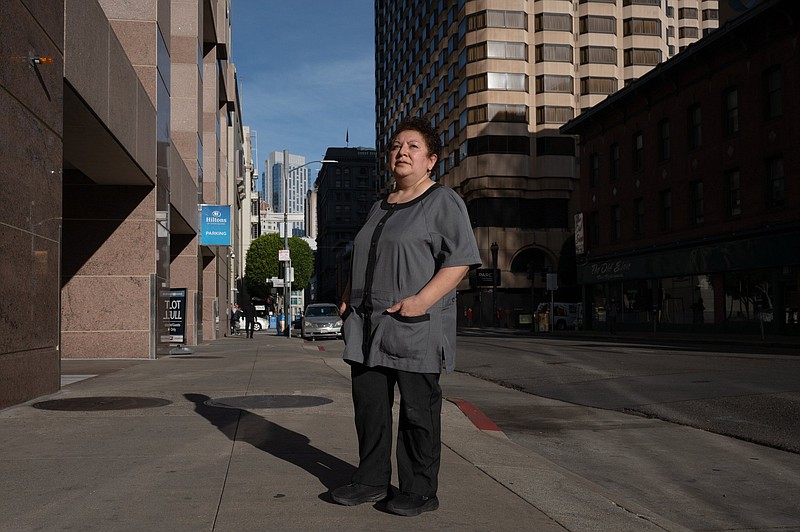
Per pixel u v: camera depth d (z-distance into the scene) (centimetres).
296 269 8906
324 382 1041
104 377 1122
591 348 2153
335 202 15650
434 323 349
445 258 354
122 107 1335
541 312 4475
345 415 703
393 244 353
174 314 2244
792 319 2636
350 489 371
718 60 3033
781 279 2686
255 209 10725
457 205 355
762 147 2775
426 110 7406
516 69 5862
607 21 6016
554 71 5916
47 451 514
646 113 3609
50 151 859
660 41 6091
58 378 893
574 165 5872
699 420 828
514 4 5888
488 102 5825
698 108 3219
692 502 497
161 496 390
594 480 562
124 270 1633
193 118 2652
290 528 333
